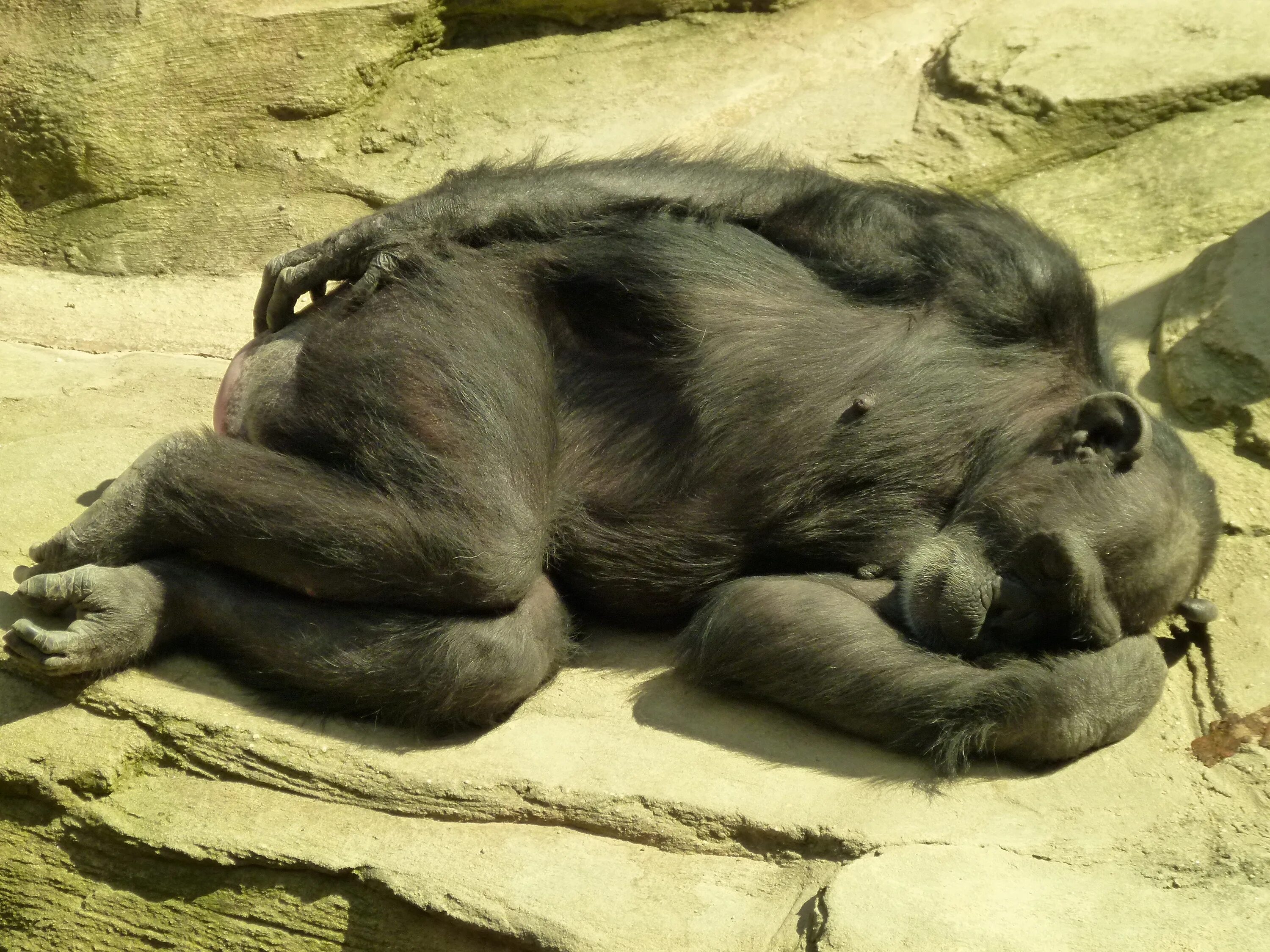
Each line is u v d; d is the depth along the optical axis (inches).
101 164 709.3
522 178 493.7
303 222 724.0
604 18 804.6
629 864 396.8
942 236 468.1
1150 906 361.1
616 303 471.5
